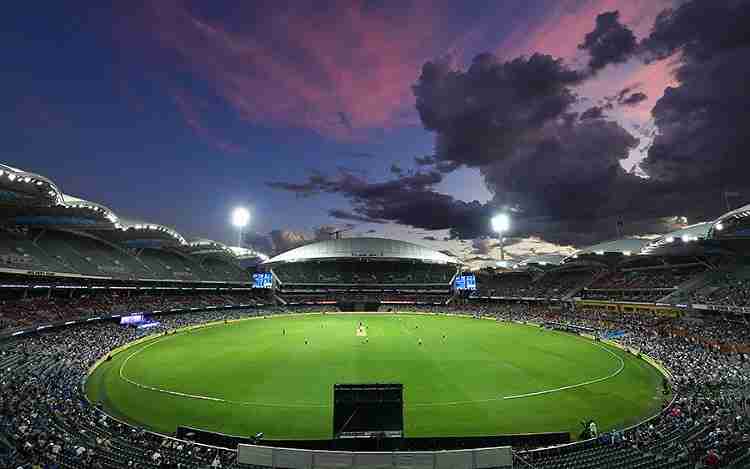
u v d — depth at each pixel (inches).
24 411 877.8
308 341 2150.6
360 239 5369.1
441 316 3752.5
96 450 697.6
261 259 4982.8
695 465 597.6
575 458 663.8
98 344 1831.9
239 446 595.2
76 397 1046.4
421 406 1064.2
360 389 688.4
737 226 1820.9
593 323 2554.1
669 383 1238.9
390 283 4982.8
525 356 1706.4
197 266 4131.4
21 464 589.3
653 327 2170.3
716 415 848.3
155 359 1675.7
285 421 968.3
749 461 592.4
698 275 2628.0
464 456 572.7
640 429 836.6
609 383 1278.3
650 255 2876.5
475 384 1267.2
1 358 1432.1
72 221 2306.8
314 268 5211.6
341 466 560.7
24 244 2337.6
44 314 2148.1
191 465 628.4
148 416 1002.7
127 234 2979.8
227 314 3457.2
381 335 2375.7
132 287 3036.4
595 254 3184.1
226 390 1213.1
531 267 4343.0
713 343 1713.8
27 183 1514.5
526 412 1023.6
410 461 563.2
